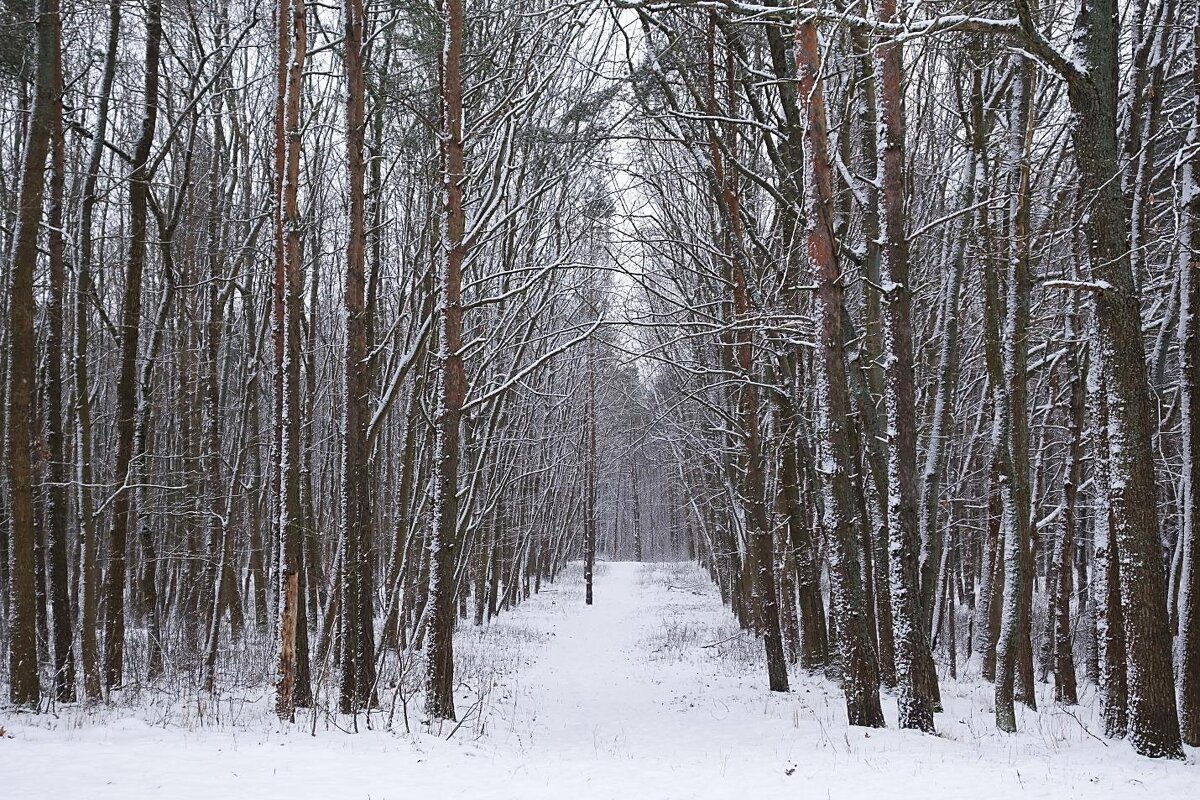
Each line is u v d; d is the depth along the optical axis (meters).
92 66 15.05
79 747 8.37
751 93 16.44
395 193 19.75
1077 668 21.66
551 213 20.22
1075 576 28.00
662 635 27.52
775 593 16.69
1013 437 12.96
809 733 11.40
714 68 15.70
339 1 14.27
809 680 17.81
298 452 12.41
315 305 18.38
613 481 85.00
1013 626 12.17
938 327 19.39
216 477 19.97
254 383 20.86
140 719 10.84
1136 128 12.36
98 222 20.73
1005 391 13.05
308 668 12.77
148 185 14.30
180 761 7.92
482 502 27.44
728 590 36.28
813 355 17.97
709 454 24.81
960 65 14.37
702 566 58.66
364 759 8.76
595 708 15.45
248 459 24.30
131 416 14.06
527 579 44.31
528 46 17.47
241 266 21.55
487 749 10.52
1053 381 18.34
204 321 22.41
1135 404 9.65
